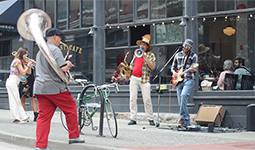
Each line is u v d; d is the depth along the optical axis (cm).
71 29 965
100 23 916
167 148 450
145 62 747
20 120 748
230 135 594
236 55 752
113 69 898
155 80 838
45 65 452
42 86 446
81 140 483
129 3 881
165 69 827
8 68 1119
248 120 657
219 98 743
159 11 841
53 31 471
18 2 1018
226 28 762
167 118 805
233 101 732
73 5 966
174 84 691
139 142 507
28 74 790
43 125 454
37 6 1027
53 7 1001
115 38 898
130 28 879
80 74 943
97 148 448
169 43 823
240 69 746
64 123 654
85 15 946
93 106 589
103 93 592
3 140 582
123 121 823
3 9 999
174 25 821
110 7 907
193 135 584
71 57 959
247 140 530
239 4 746
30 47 1039
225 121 736
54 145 502
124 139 537
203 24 781
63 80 455
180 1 812
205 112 732
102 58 912
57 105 463
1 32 1124
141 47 748
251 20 737
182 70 687
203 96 766
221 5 762
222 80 759
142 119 838
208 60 775
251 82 734
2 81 1131
